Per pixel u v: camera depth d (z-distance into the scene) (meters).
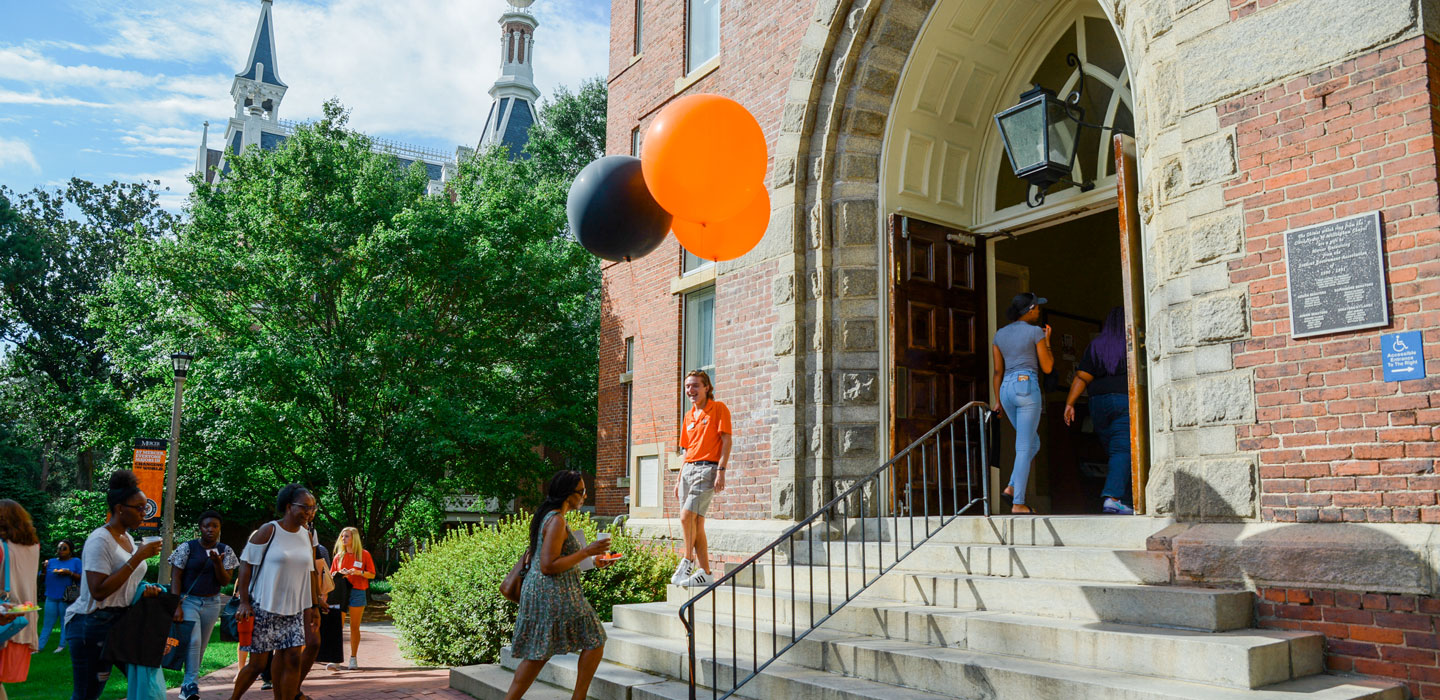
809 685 5.42
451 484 20.30
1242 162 5.51
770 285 9.38
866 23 8.79
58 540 24.81
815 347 8.81
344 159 19.89
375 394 18.47
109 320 19.19
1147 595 5.10
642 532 11.40
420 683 8.08
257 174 19.66
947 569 6.64
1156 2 6.13
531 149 29.41
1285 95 5.35
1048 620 5.30
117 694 7.71
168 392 18.06
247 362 16.81
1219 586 5.20
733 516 9.48
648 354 12.52
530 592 5.15
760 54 10.12
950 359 8.89
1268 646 4.38
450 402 18.05
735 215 5.92
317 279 18.41
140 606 5.81
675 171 5.20
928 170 9.09
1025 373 7.20
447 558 9.80
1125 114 8.29
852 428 8.55
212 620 7.51
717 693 5.95
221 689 8.12
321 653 8.25
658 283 12.52
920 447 8.52
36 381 34.72
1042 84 9.18
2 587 5.28
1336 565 4.74
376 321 17.94
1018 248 10.20
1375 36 4.99
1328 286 5.04
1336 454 4.94
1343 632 4.70
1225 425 5.43
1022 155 7.40
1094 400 7.47
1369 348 4.87
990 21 8.82
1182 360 5.73
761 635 6.23
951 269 9.05
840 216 8.87
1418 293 4.71
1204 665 4.40
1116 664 4.72
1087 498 10.45
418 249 18.12
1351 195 5.02
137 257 18.41
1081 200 8.41
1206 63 5.75
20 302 33.91
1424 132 4.77
